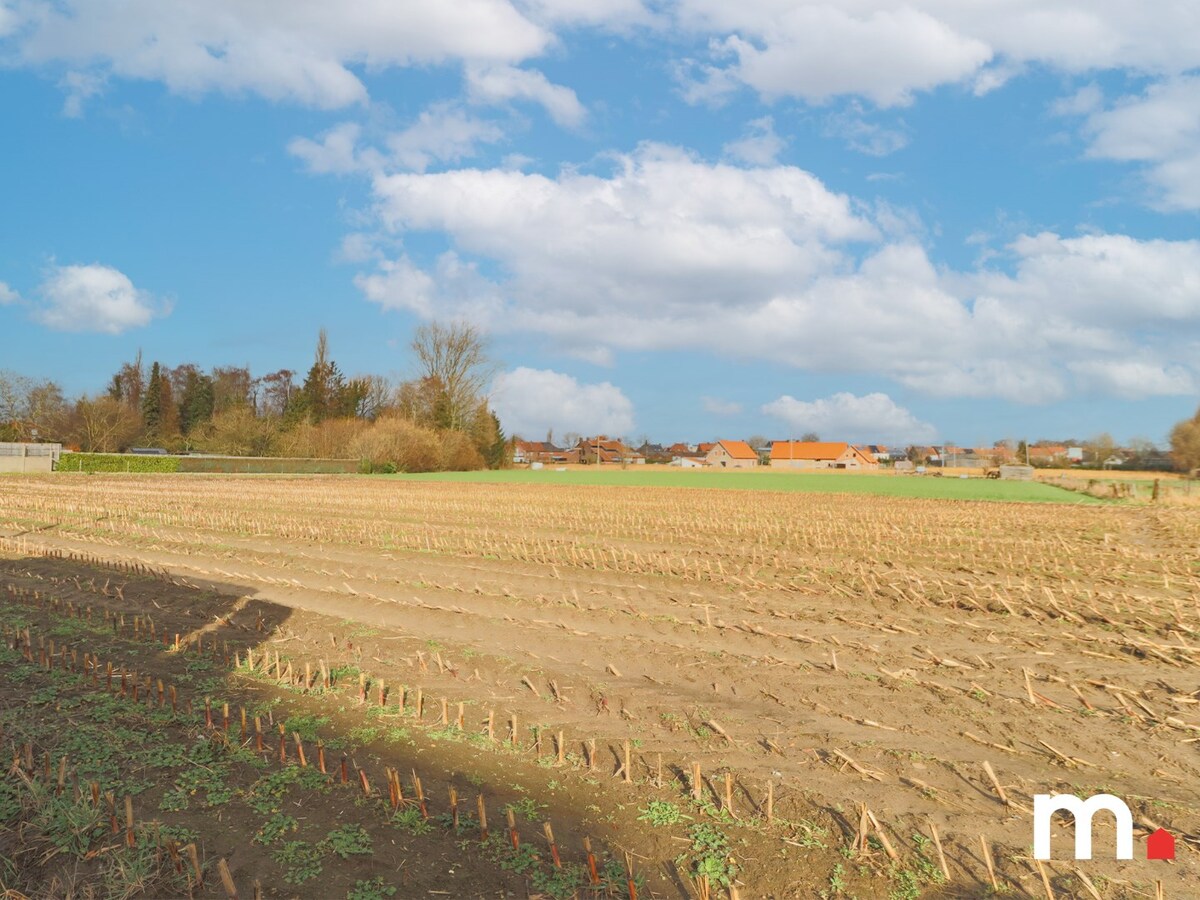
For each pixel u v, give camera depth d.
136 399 100.06
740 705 8.12
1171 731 7.49
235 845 5.36
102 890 4.88
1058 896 4.86
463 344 84.19
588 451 154.25
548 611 12.22
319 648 10.15
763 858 5.26
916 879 5.01
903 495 47.75
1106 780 6.44
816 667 9.41
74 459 59.19
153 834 5.45
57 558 16.55
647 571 15.70
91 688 8.34
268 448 78.75
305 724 7.47
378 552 18.42
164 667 9.23
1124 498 44.03
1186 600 13.25
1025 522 27.27
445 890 4.88
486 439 88.88
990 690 8.61
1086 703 8.13
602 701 8.19
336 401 88.38
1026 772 6.58
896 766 6.66
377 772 6.46
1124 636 10.85
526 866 5.14
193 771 6.41
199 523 23.72
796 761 6.76
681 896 4.88
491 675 9.05
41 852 5.27
